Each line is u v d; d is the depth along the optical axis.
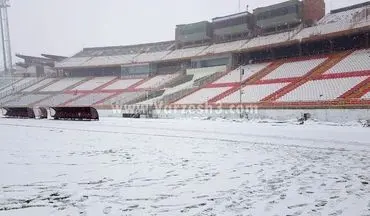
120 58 72.12
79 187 6.62
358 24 42.56
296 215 5.10
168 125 26.91
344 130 21.92
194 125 27.06
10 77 85.56
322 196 6.16
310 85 37.22
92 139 15.74
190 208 5.39
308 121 30.52
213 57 57.12
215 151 11.95
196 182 7.16
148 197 5.99
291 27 54.25
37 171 8.02
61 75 79.56
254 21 58.44
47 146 12.85
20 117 41.19
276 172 8.28
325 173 8.20
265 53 55.34
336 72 38.34
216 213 5.16
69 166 8.74
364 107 27.97
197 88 49.91
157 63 66.06
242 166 9.05
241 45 55.00
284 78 42.75
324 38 44.31
